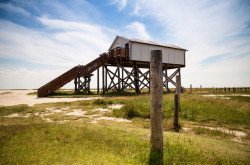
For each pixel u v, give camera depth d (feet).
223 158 19.62
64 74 109.50
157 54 19.66
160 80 19.76
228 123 43.32
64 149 20.21
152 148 19.86
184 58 129.49
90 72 112.06
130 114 48.01
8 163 16.76
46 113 52.34
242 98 83.35
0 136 23.97
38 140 22.95
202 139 26.63
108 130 28.22
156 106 19.71
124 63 121.29
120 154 19.83
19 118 43.91
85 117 47.06
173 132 32.24
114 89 122.93
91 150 20.25
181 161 19.07
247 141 30.19
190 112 48.67
